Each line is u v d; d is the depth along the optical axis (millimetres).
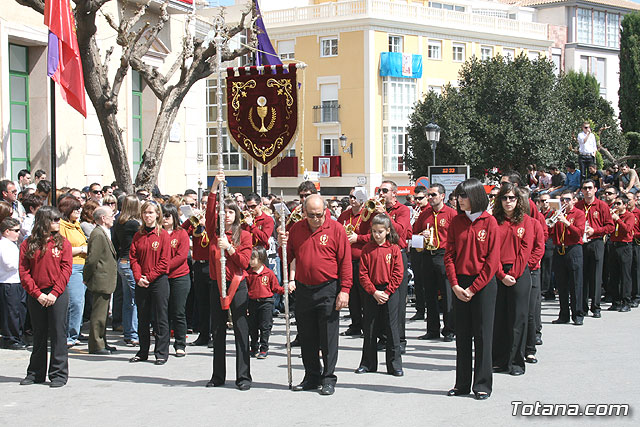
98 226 10492
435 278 11352
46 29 17094
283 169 45594
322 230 8172
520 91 37062
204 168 24078
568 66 57750
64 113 17625
